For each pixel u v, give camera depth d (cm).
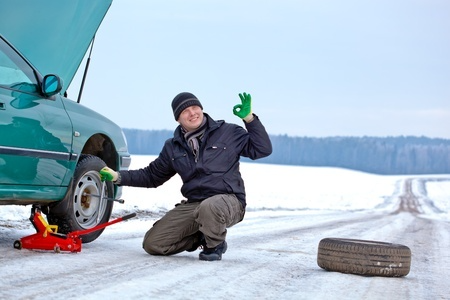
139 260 588
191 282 489
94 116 700
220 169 627
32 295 403
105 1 838
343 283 541
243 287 488
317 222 1480
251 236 960
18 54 606
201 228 612
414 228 1474
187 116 618
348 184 8438
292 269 609
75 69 845
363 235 1134
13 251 593
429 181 11581
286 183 6519
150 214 1263
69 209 655
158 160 646
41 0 790
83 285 446
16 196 589
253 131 619
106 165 727
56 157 626
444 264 746
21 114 587
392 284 557
